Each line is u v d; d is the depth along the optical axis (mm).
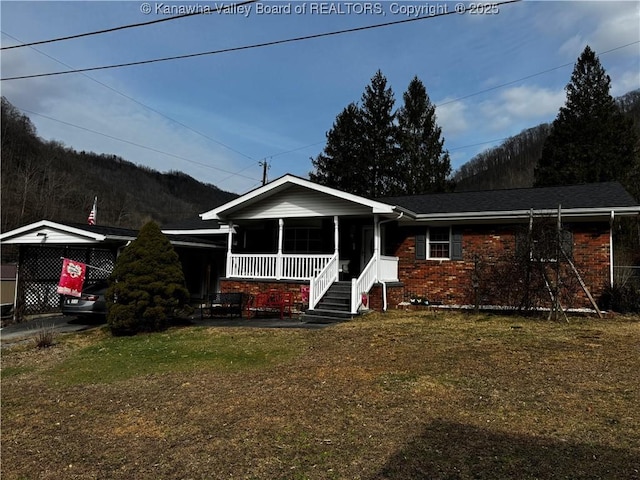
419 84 35094
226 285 14859
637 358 6930
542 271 11344
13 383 7215
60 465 4094
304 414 5016
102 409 5645
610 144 29578
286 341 9211
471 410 4926
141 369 7559
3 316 14938
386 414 4906
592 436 4145
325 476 3588
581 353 7320
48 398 6266
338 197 13727
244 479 3621
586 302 12641
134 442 4535
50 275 16172
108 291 11086
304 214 14422
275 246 17312
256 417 5000
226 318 13188
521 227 12453
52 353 9445
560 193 14602
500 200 14867
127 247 11523
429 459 3795
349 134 35406
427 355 7465
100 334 11383
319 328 10672
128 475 3816
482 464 3664
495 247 13953
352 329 10172
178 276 11586
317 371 6781
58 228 14484
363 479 3508
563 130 31172
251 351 8438
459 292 14289
